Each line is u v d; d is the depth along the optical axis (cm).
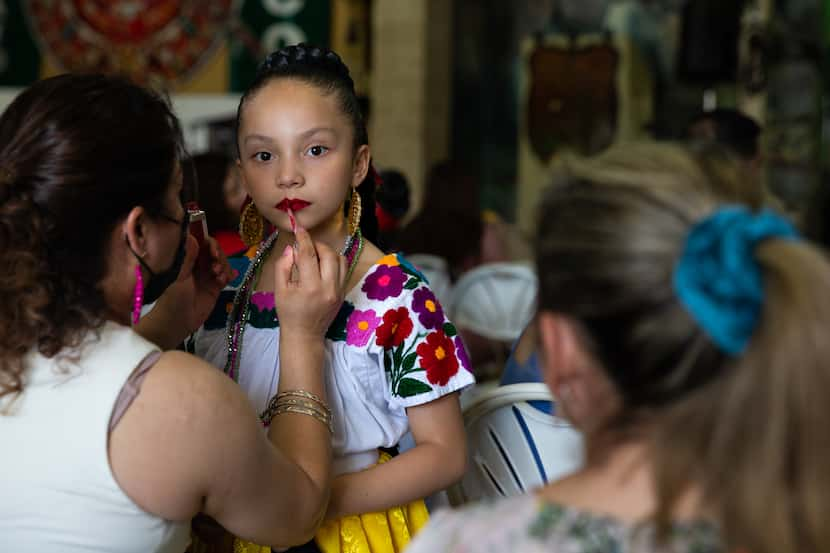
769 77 718
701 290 72
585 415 83
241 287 150
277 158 143
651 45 758
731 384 72
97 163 107
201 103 695
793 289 70
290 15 727
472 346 391
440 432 140
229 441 109
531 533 79
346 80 147
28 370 108
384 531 139
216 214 293
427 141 711
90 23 736
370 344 139
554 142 767
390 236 401
